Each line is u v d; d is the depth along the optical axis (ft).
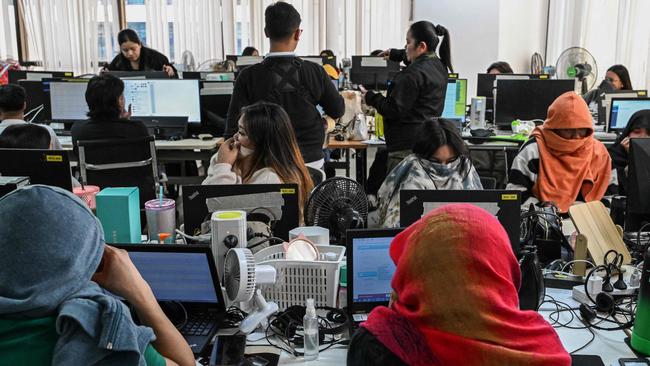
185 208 6.25
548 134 8.77
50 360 3.04
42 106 15.08
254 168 7.03
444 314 2.90
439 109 12.37
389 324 3.11
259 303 5.31
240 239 5.61
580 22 23.13
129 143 10.37
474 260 2.90
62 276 3.04
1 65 21.54
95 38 25.73
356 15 25.50
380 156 14.08
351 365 3.20
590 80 19.83
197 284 5.11
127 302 3.92
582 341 5.08
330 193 6.40
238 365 4.66
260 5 25.54
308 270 5.48
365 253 5.26
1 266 2.97
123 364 3.16
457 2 23.91
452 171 7.27
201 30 25.67
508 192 5.71
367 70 17.93
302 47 25.89
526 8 24.48
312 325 4.86
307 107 9.98
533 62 24.17
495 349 2.80
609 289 5.81
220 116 14.78
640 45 20.43
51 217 3.03
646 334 4.78
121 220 5.97
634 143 6.45
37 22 25.46
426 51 12.15
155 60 18.26
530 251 5.38
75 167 11.49
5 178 6.02
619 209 7.52
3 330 3.02
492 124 16.33
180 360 3.96
